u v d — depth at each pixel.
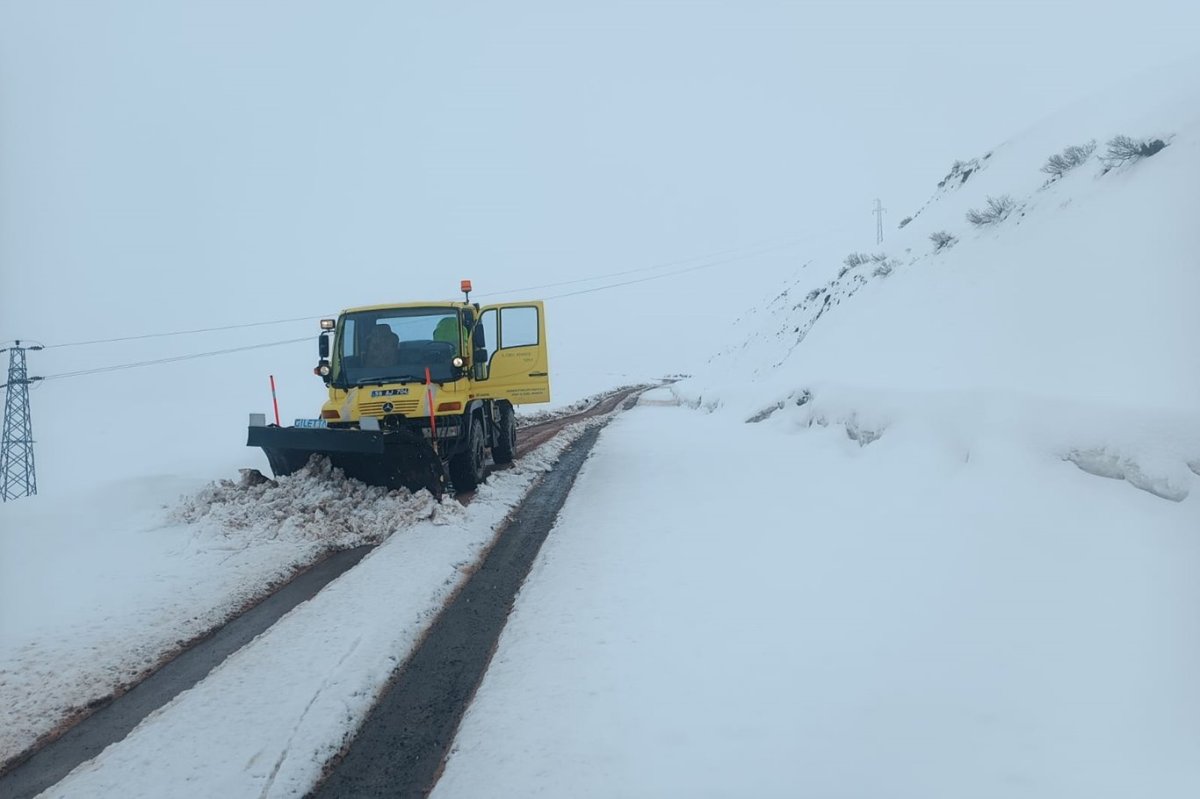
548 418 26.64
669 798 3.34
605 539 7.84
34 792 3.68
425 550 7.63
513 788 3.52
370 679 4.76
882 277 21.27
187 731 4.16
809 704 4.11
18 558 7.84
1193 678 3.79
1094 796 3.17
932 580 5.50
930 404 8.87
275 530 8.50
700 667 4.66
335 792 3.64
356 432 9.23
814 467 10.28
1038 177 17.05
